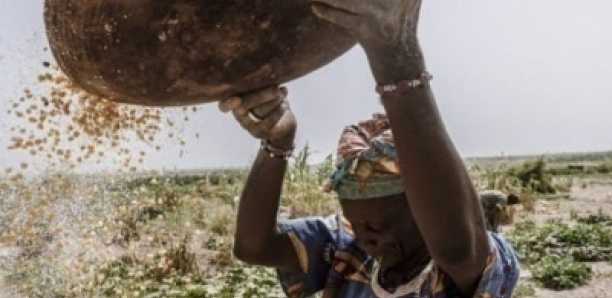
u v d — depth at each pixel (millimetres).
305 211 15836
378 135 2342
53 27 2227
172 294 10047
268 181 2658
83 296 9375
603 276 11125
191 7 2061
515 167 24016
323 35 2242
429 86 1882
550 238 13555
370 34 1826
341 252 2654
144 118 3768
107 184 9508
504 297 2250
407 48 1852
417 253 2373
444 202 1912
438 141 1875
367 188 2283
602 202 20641
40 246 9211
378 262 2494
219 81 2279
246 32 2143
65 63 2336
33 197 8523
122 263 10922
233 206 16094
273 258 2746
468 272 2133
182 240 12719
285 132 2561
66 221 9070
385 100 1872
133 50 2158
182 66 2199
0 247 9523
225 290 10250
